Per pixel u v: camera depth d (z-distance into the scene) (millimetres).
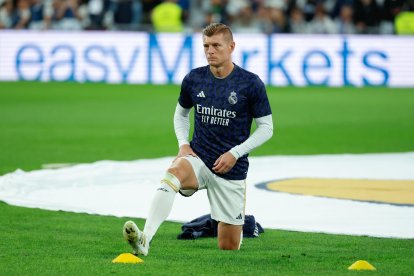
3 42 87438
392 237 25578
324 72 85562
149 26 90062
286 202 31609
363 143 50750
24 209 30125
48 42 87125
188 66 85562
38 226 27047
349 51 85250
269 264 21438
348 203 31328
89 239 24859
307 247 24031
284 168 40594
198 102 23406
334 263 21609
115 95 77562
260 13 91562
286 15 91312
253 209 30328
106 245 23922
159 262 21484
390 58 85500
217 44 22875
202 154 23281
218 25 23016
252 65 85438
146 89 82562
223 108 23109
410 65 85562
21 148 47125
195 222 25766
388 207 30500
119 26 89625
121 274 20078
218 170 22641
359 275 20188
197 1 97188
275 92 81188
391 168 40656
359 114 65750
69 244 24047
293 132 55781
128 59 86438
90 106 69750
